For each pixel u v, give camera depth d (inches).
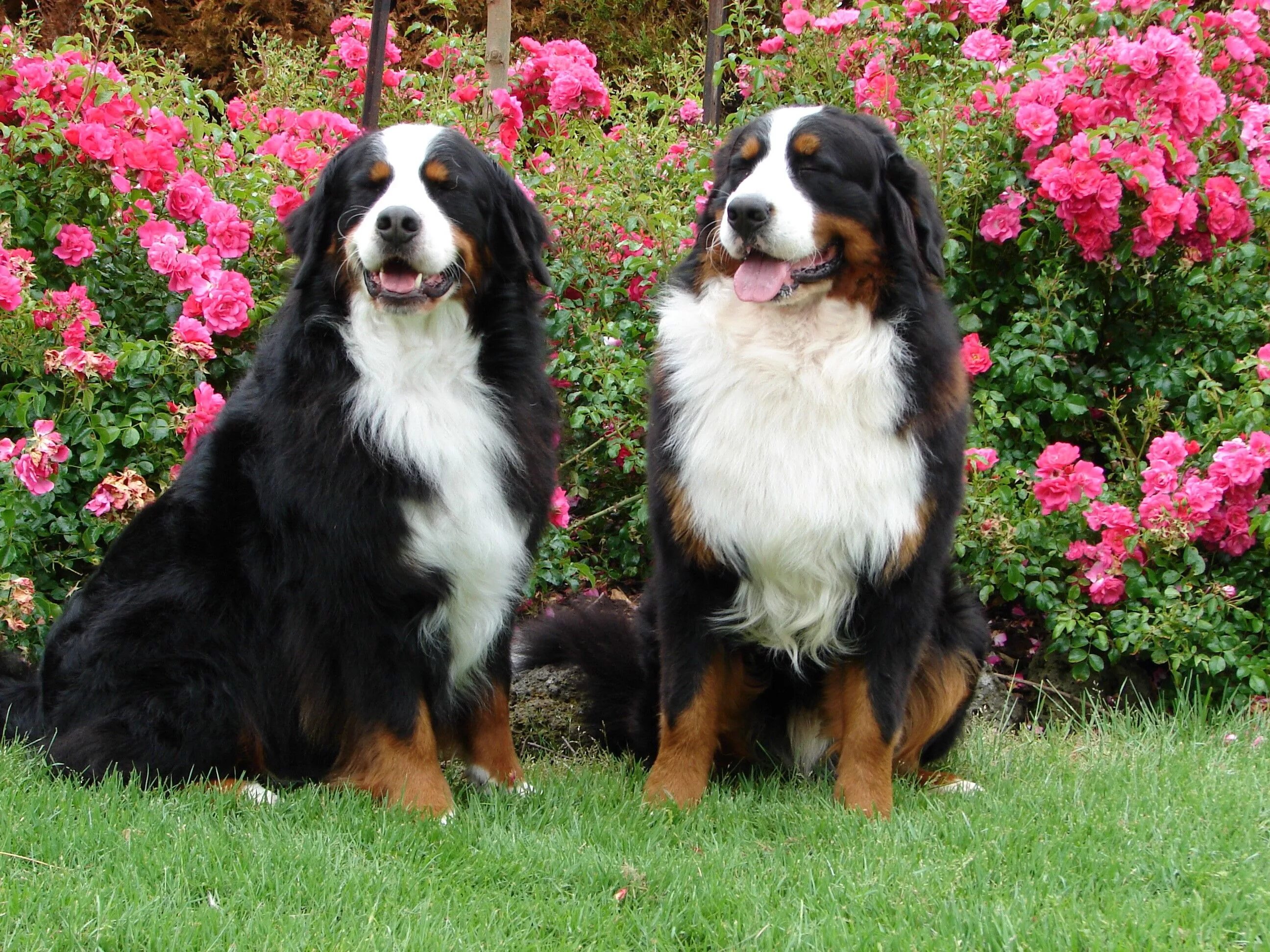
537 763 174.9
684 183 230.7
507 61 253.8
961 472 152.3
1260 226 217.2
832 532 144.8
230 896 111.0
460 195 144.6
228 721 149.2
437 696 149.6
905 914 110.9
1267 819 135.9
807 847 131.9
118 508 176.4
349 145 149.7
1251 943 102.3
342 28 258.7
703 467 146.9
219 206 195.0
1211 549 201.2
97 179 195.8
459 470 143.7
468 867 121.1
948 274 214.4
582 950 105.1
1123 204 207.2
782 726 168.4
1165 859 121.3
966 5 235.8
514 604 155.1
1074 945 102.0
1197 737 179.2
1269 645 196.4
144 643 147.1
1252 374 201.8
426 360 144.2
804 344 144.6
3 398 183.2
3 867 114.7
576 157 231.8
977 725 192.9
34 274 184.9
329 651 144.0
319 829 129.0
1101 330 224.5
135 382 185.6
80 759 142.4
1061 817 137.8
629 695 177.2
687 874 119.1
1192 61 199.0
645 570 221.1
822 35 233.3
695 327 149.9
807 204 139.1
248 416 150.5
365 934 103.5
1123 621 195.6
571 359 208.5
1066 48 224.1
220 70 435.2
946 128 209.8
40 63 191.0
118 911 104.3
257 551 147.9
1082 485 195.3
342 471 139.9
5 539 175.2
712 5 263.9
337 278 145.0
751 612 152.3
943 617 163.9
